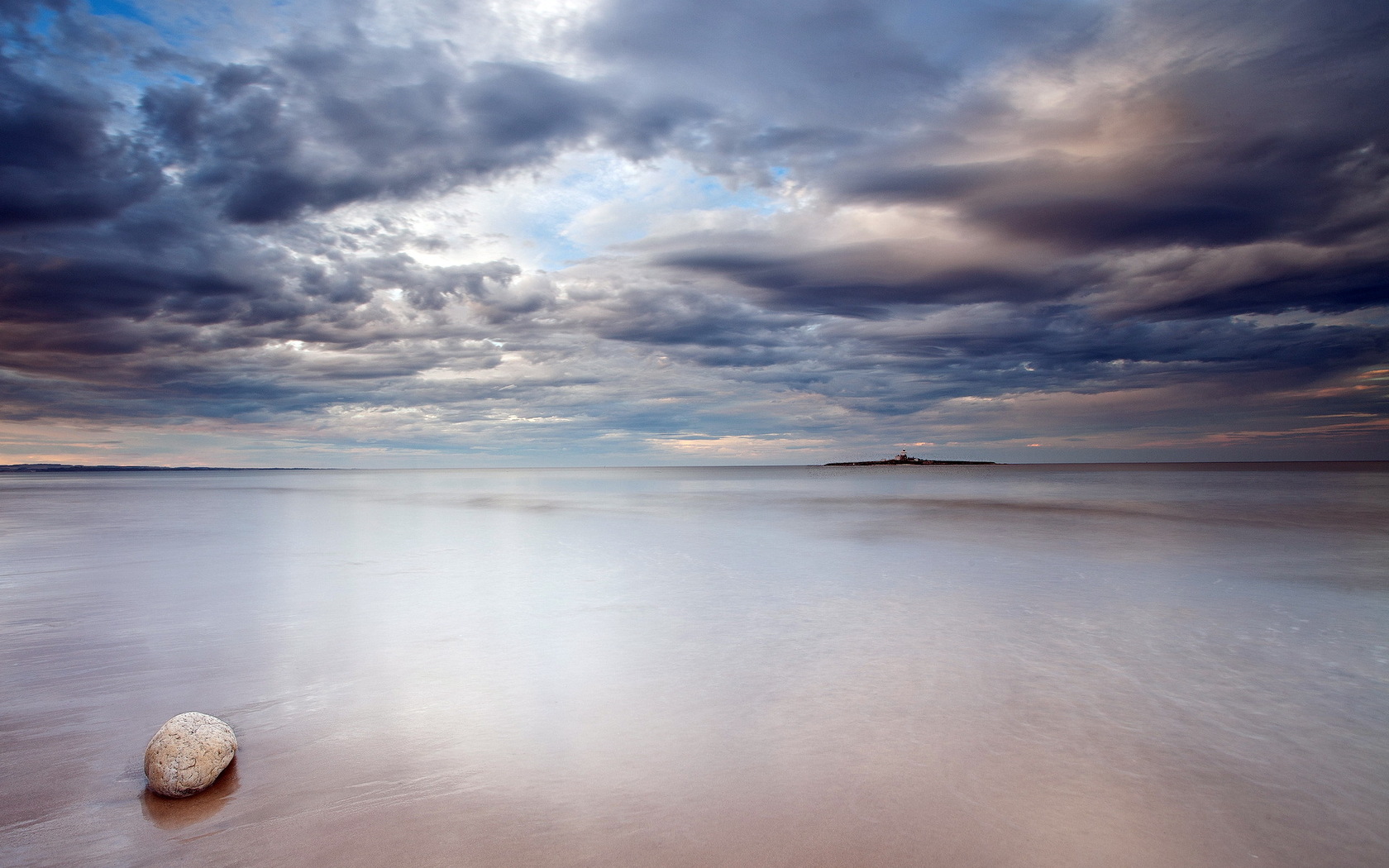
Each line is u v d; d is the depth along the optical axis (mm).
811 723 5195
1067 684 6043
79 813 3893
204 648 7316
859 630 8039
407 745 4820
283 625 8383
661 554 14961
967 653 7039
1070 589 10438
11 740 4938
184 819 3820
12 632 8023
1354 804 3980
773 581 11398
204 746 4188
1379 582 10852
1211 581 11047
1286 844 3570
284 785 4215
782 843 3553
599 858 3424
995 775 4328
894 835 3633
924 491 45562
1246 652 7023
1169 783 4223
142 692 5938
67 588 10875
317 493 49375
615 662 6789
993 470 137375
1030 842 3568
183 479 101125
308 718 5340
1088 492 41031
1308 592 10117
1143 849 3516
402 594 10375
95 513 27609
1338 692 5836
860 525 21375
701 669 6551
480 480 91250
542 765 4496
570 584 11203
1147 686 5996
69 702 5703
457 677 6332
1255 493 37500
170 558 14383
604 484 72188
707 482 76062
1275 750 4695
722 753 4660
